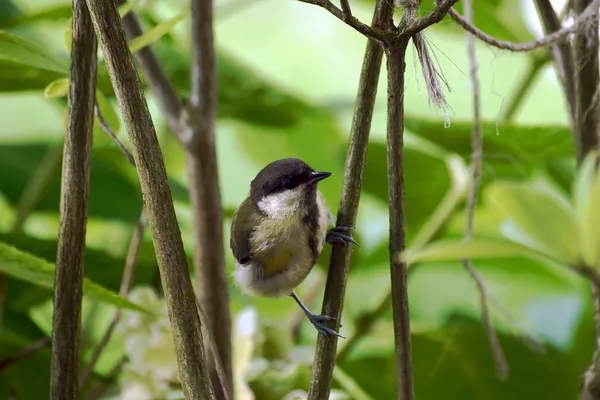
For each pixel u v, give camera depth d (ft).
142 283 13.01
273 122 13.19
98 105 12.53
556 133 12.85
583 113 12.57
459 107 13.73
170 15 13.58
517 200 12.10
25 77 12.82
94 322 13.08
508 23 13.07
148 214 12.36
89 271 13.00
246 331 12.85
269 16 14.24
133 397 12.78
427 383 12.99
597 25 12.55
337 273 12.46
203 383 12.36
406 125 12.94
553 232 12.00
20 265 12.52
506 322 13.14
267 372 12.85
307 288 13.32
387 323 13.05
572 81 12.62
